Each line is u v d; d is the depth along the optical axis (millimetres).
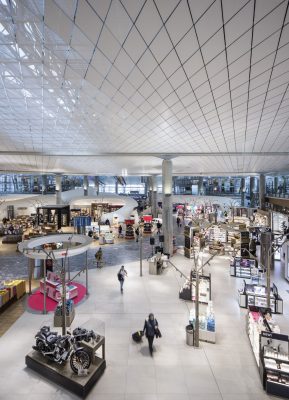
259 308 8586
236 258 15227
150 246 23062
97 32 5145
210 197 43812
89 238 12711
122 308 10625
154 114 10297
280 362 6254
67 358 6461
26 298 11617
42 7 4492
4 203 34031
